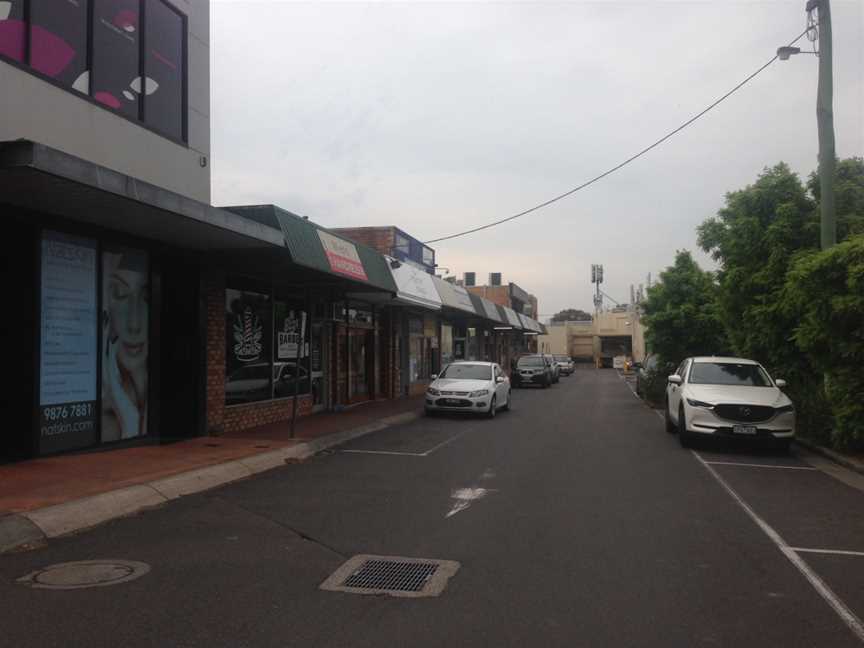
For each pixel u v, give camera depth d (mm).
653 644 4645
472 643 4621
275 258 13406
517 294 57906
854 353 11875
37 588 5539
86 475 9172
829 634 4848
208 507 8453
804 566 6398
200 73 13156
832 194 14641
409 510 8438
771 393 13898
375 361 24203
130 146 11133
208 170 13227
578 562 6430
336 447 13898
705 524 7938
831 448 13344
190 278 13352
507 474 10992
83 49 10289
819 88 14836
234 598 5383
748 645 4652
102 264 11102
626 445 14547
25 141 7125
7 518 6926
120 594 5430
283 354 17125
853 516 8391
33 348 9805
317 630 4797
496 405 21016
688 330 24750
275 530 7438
